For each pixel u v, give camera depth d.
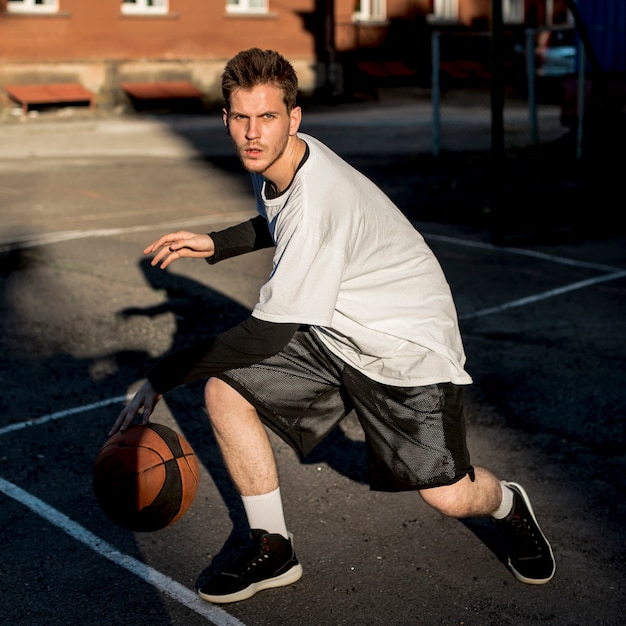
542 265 8.66
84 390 5.58
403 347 3.14
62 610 3.37
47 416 5.17
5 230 10.27
